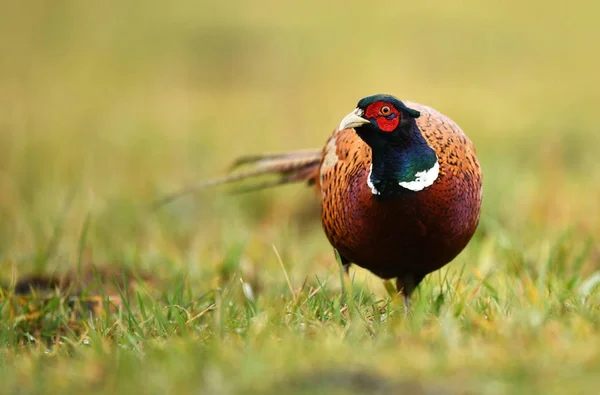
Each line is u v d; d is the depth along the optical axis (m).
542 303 6.51
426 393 4.87
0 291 8.25
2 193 13.63
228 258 9.57
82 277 9.47
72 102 22.58
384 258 7.37
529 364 5.19
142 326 6.97
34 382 5.46
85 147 17.34
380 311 7.02
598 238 10.05
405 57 25.75
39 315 8.04
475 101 20.38
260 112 20.45
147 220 12.33
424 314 6.45
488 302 6.75
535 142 16.23
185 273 8.79
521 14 29.72
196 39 28.30
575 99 20.97
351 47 26.89
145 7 31.81
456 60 25.38
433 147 7.13
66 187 13.57
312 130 18.12
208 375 5.19
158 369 5.46
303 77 24.25
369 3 31.45
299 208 12.84
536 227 10.80
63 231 11.41
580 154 15.60
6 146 16.92
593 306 6.52
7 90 24.02
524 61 25.39
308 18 30.09
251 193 13.36
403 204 6.95
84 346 6.68
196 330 6.88
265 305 7.84
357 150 7.42
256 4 31.70
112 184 14.20
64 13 31.39
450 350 5.48
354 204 7.20
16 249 10.89
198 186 9.83
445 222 7.10
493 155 14.68
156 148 17.11
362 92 21.66
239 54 26.72
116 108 21.80
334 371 5.15
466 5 30.75
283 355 5.43
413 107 7.79
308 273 9.96
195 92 23.59
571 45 26.81
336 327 6.21
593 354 5.24
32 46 28.86
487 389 4.89
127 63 26.77
